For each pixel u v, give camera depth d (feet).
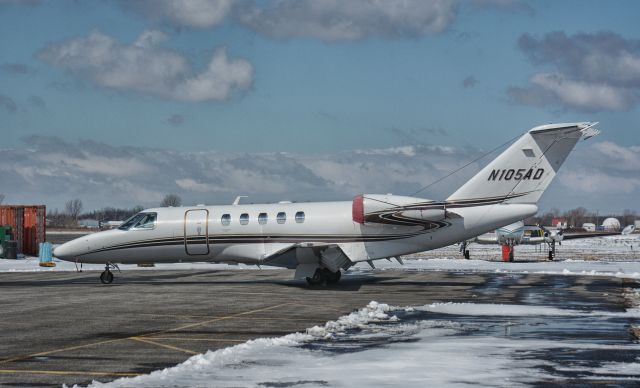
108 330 72.08
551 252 236.43
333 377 48.06
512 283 133.90
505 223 125.70
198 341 65.05
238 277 156.76
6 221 251.80
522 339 64.34
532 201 125.70
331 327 72.28
